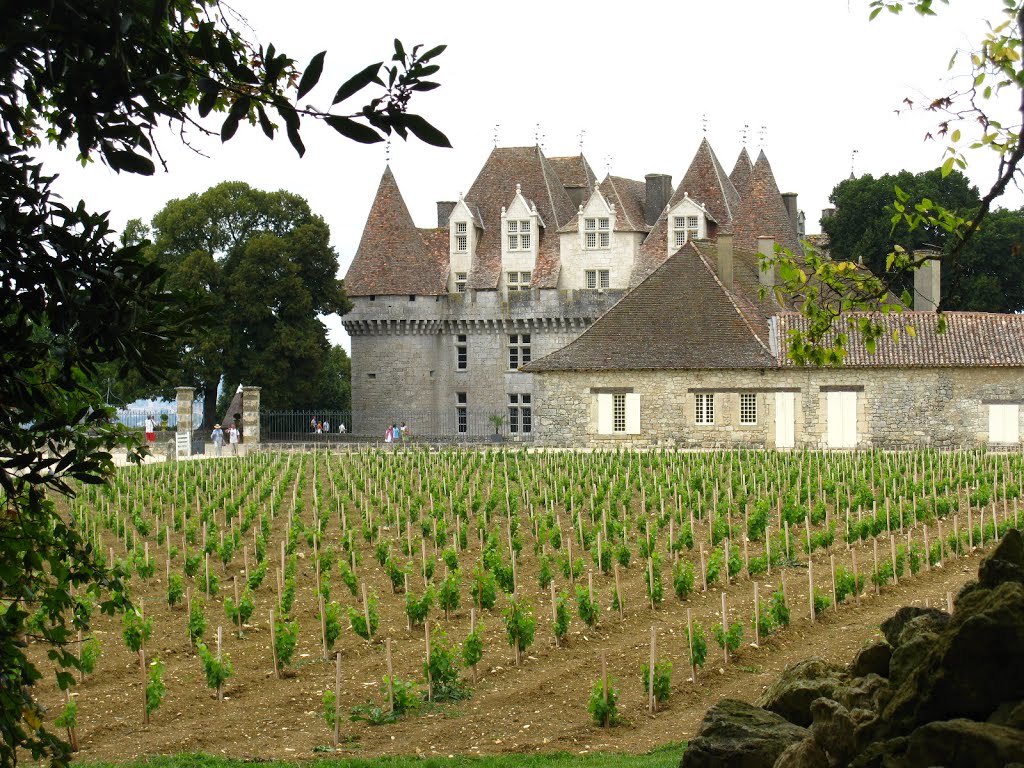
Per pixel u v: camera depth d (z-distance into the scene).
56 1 6.31
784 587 20.61
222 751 13.16
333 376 95.31
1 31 6.27
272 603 21.36
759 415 52.56
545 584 22.02
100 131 6.77
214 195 74.62
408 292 79.88
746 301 57.00
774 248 13.04
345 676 16.28
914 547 23.23
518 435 71.94
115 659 17.20
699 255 56.72
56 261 6.83
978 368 50.53
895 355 51.19
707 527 30.14
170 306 7.29
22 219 6.74
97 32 6.44
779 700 10.98
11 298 6.88
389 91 6.70
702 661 15.88
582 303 77.12
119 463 46.81
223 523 30.78
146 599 21.69
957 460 39.97
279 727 14.10
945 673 8.68
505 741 13.45
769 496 32.44
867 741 8.92
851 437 51.53
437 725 14.08
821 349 12.97
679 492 33.09
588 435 54.50
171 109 6.86
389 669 14.48
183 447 56.00
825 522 30.38
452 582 19.41
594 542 25.97
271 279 71.38
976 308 70.69
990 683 8.62
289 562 22.77
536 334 78.81
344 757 12.80
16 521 7.81
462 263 81.88
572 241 78.81
